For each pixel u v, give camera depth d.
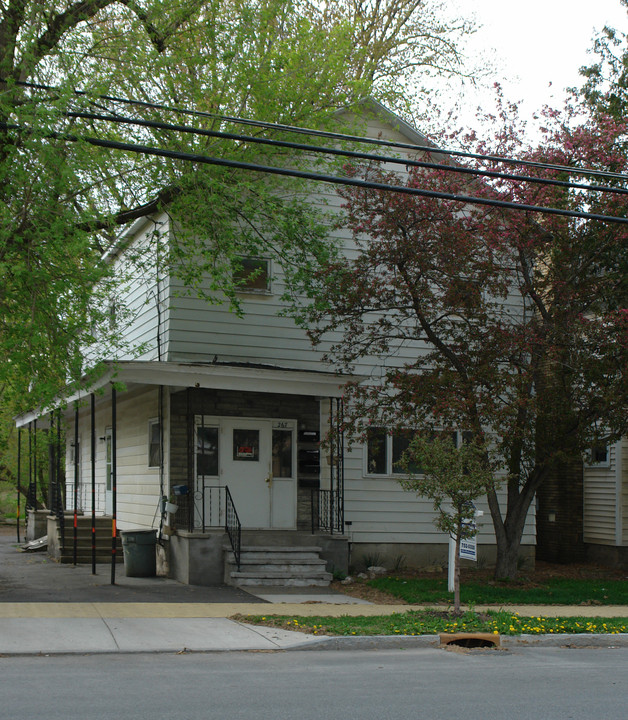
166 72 15.69
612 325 16.59
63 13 15.03
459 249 15.80
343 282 16.50
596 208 16.81
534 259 17.38
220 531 17.27
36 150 12.43
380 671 9.41
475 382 16.19
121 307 16.84
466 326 17.00
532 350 16.38
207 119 16.33
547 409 16.69
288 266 17.94
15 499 38.88
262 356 18.91
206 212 15.77
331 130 18.23
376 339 17.47
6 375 13.36
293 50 17.42
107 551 20.67
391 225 16.02
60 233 12.58
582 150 16.89
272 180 17.80
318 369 19.36
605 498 22.58
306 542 17.50
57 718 6.93
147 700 7.66
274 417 19.00
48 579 16.80
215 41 16.28
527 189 16.45
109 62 15.35
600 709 7.71
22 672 8.88
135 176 16.14
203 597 14.76
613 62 22.42
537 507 24.42
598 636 12.14
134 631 11.33
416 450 13.80
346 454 19.52
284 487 18.92
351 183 11.56
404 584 16.66
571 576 20.05
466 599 15.11
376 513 19.64
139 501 20.36
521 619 13.00
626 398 15.99
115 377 14.86
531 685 8.76
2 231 11.99
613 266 18.00
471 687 8.60
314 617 12.69
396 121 19.53
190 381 16.44
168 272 16.98
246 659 10.01
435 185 16.11
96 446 25.47
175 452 17.98
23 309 13.37
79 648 10.22
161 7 15.05
